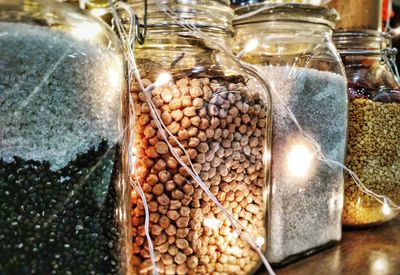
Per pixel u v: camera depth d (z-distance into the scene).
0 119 0.18
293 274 0.29
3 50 0.18
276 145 0.29
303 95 0.30
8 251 0.19
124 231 0.22
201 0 0.26
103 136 0.20
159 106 0.23
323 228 0.32
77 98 0.19
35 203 0.19
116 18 0.24
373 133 0.35
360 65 0.37
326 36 0.33
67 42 0.19
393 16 0.49
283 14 0.31
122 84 0.22
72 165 0.20
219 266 0.26
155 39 0.25
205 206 0.24
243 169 0.26
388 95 0.36
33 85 0.18
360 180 0.35
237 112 0.25
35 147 0.19
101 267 0.21
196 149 0.24
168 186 0.24
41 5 0.20
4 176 0.18
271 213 0.29
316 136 0.31
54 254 0.19
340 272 0.29
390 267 0.30
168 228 0.24
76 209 0.20
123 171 0.22
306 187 0.31
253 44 0.31
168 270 0.24
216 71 0.25
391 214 0.38
